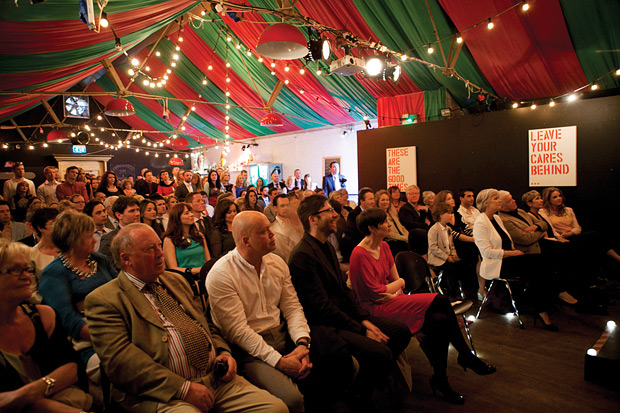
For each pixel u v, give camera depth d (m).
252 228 2.22
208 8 5.54
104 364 1.77
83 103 16.06
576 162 6.36
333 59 7.84
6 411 1.53
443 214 4.59
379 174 8.66
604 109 6.11
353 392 2.43
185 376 1.90
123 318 1.85
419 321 2.82
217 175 8.59
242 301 2.25
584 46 6.05
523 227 4.68
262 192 10.29
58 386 1.66
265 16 7.28
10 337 1.62
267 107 10.71
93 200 3.66
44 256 2.80
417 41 6.77
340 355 2.29
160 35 7.95
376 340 2.58
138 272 1.91
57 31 3.66
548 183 6.63
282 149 14.35
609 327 3.45
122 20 4.37
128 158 17.53
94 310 1.82
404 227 5.57
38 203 4.98
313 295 2.57
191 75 11.39
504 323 4.21
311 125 12.80
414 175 8.09
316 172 13.22
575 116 6.35
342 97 10.01
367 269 2.97
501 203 4.85
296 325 2.35
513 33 6.16
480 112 7.41
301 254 2.64
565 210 5.56
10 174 13.70
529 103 7.54
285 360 2.11
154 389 1.75
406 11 6.26
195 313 2.10
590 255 4.83
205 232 4.16
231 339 2.19
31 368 1.66
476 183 7.36
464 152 7.48
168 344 1.88
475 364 2.87
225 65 10.31
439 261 4.57
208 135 16.00
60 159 15.52
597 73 6.40
